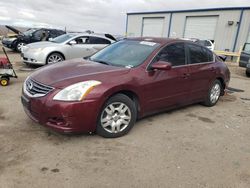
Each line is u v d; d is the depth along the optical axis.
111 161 3.12
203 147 3.68
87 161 3.08
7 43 15.28
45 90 3.34
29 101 3.45
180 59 4.71
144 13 28.67
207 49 5.56
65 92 3.24
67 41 9.53
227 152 3.59
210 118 4.99
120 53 4.51
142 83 3.91
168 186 2.71
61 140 3.55
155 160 3.21
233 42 21.61
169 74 4.36
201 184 2.79
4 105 4.86
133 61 4.17
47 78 3.52
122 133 3.80
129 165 3.05
